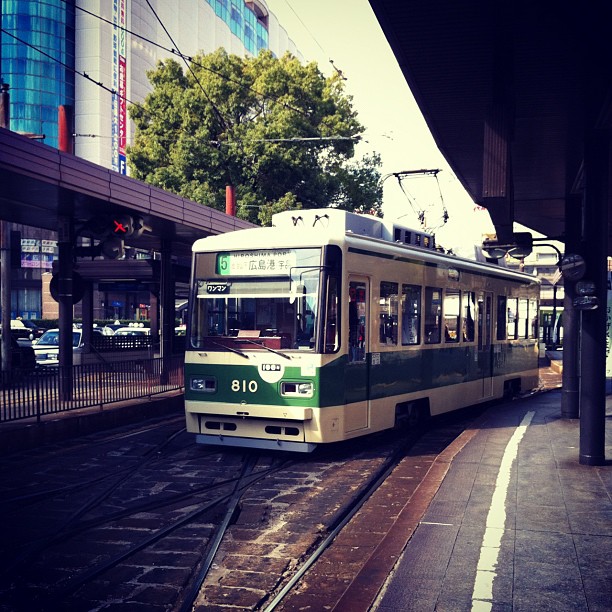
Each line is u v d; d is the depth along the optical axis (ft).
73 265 47.24
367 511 24.48
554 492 23.75
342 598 15.34
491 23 22.95
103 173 42.65
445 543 18.61
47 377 38.52
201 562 19.21
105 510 24.48
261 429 32.50
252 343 32.48
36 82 206.90
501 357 50.60
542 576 16.24
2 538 21.34
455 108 31.09
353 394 32.65
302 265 31.68
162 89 104.12
